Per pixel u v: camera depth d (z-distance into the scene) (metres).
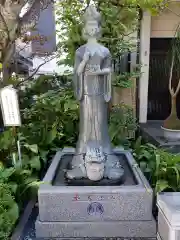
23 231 2.24
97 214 2.15
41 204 2.14
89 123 2.45
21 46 4.27
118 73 4.29
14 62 4.08
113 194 2.12
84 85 2.38
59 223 2.14
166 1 4.22
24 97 3.96
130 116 4.00
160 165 2.64
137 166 2.61
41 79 4.10
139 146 3.25
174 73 5.39
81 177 2.33
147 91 5.27
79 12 3.69
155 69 5.56
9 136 2.96
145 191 2.12
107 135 2.55
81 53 2.34
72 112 3.63
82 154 2.48
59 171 2.59
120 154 3.00
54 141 3.51
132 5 3.67
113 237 2.15
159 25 5.11
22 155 2.86
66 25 3.84
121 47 3.79
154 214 2.37
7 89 2.46
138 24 4.56
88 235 2.15
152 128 5.06
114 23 3.66
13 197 2.24
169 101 5.72
